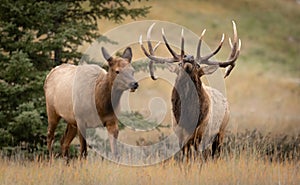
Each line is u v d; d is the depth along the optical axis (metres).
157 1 178.50
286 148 40.91
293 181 29.89
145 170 31.47
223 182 29.36
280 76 145.88
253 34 179.88
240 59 157.25
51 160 36.47
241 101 116.94
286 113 100.44
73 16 47.44
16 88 42.75
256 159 34.47
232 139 41.03
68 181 29.27
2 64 43.69
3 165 34.47
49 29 45.25
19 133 43.75
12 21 45.22
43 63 45.75
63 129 43.06
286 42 182.12
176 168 31.95
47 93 39.81
